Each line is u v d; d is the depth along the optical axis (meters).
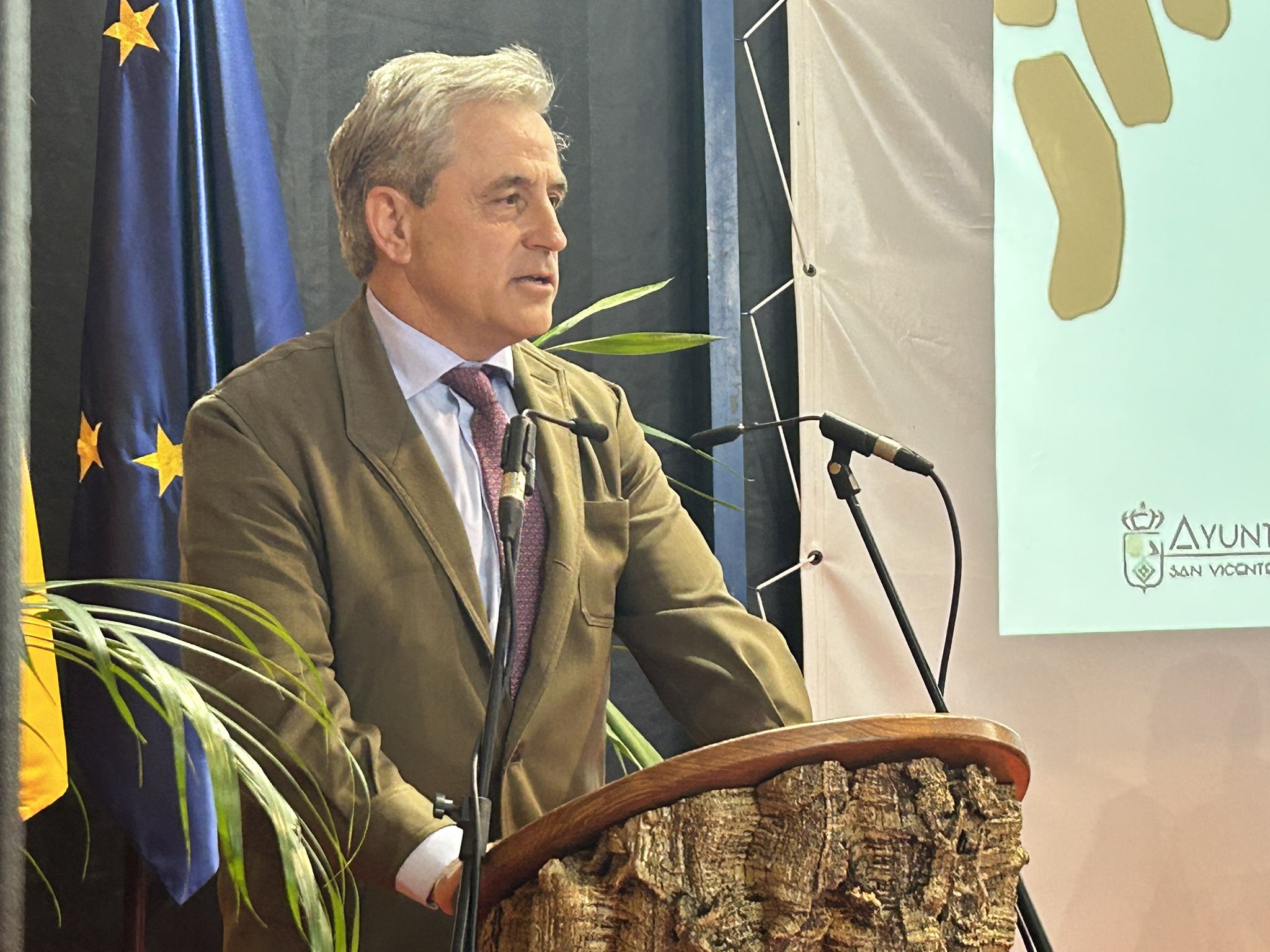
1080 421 4.35
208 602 2.34
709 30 4.36
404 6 4.12
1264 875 4.42
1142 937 4.36
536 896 1.69
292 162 3.96
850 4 4.37
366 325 2.69
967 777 1.74
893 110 4.38
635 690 4.27
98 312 3.39
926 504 4.30
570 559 2.60
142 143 3.42
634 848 1.64
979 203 4.40
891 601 2.49
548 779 2.54
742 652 2.67
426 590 2.49
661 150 4.45
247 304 3.46
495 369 2.76
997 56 4.41
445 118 2.65
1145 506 4.36
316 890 1.83
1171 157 4.45
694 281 4.42
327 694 2.30
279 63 3.95
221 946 3.73
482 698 2.49
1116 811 4.38
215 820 3.32
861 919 1.65
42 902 3.55
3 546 1.03
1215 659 4.45
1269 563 4.38
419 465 2.55
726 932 1.62
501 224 2.65
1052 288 4.38
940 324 4.36
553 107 4.32
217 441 2.47
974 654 4.30
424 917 2.44
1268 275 4.45
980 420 4.35
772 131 4.50
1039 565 4.30
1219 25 4.50
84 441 3.40
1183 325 4.41
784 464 4.45
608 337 4.05
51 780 3.00
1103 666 4.39
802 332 4.30
